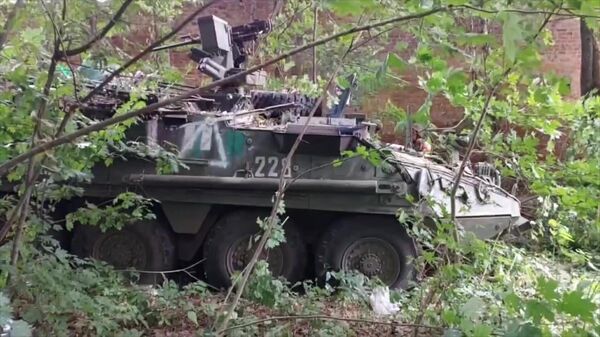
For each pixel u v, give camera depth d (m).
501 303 4.24
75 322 4.84
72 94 4.22
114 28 3.82
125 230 7.50
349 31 3.03
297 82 8.77
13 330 2.71
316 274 7.42
